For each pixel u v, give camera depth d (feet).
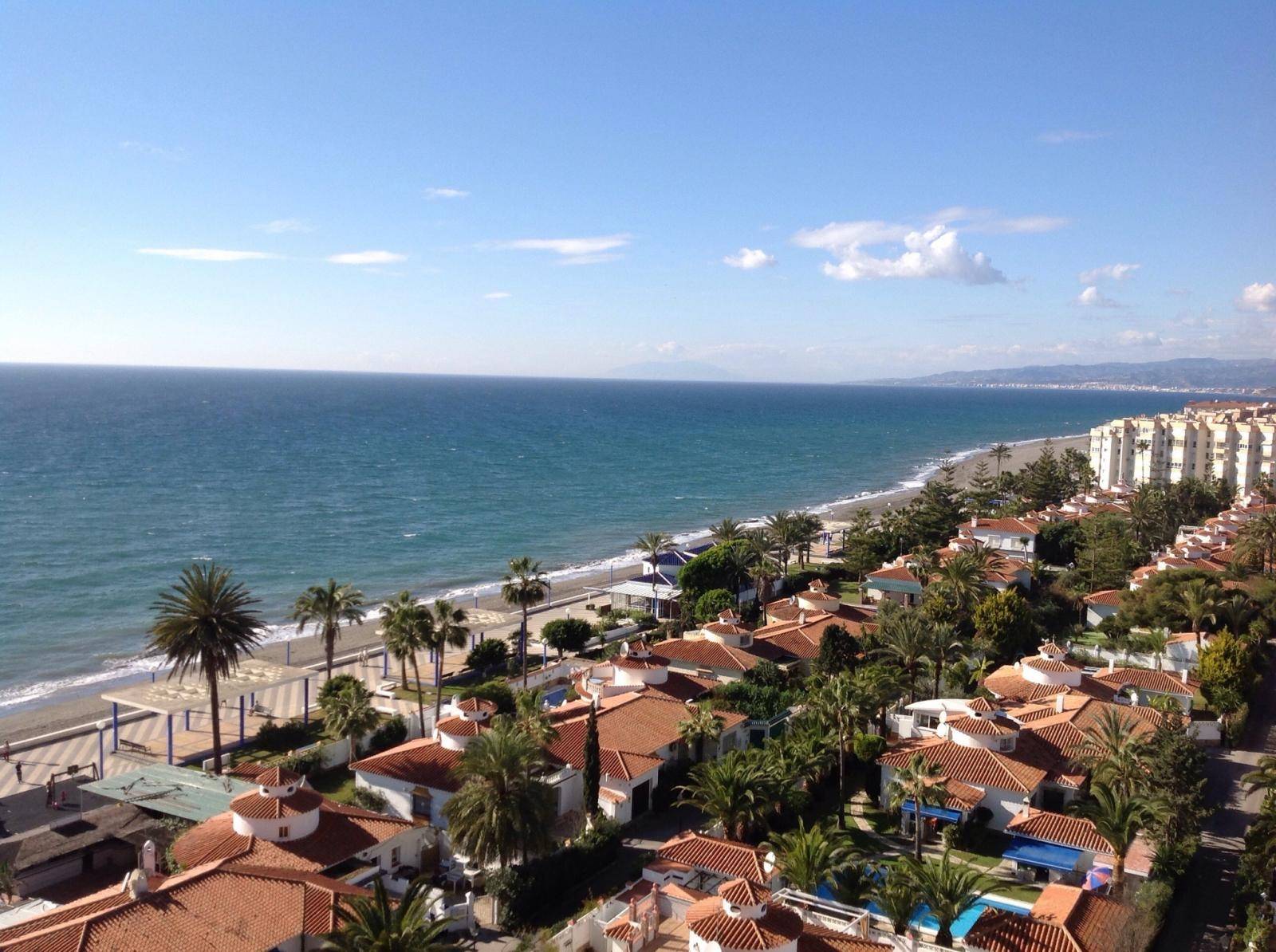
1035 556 442.50
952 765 193.57
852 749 210.59
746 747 224.74
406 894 119.96
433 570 461.78
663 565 391.04
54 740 232.94
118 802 176.14
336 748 217.15
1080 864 167.43
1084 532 442.50
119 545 475.31
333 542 511.40
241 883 131.44
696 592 355.97
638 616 354.95
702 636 293.23
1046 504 606.55
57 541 478.18
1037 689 243.40
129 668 305.73
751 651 280.10
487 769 155.53
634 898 146.51
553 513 634.43
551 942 134.92
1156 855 164.04
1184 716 225.35
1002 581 355.15
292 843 149.69
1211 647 254.68
